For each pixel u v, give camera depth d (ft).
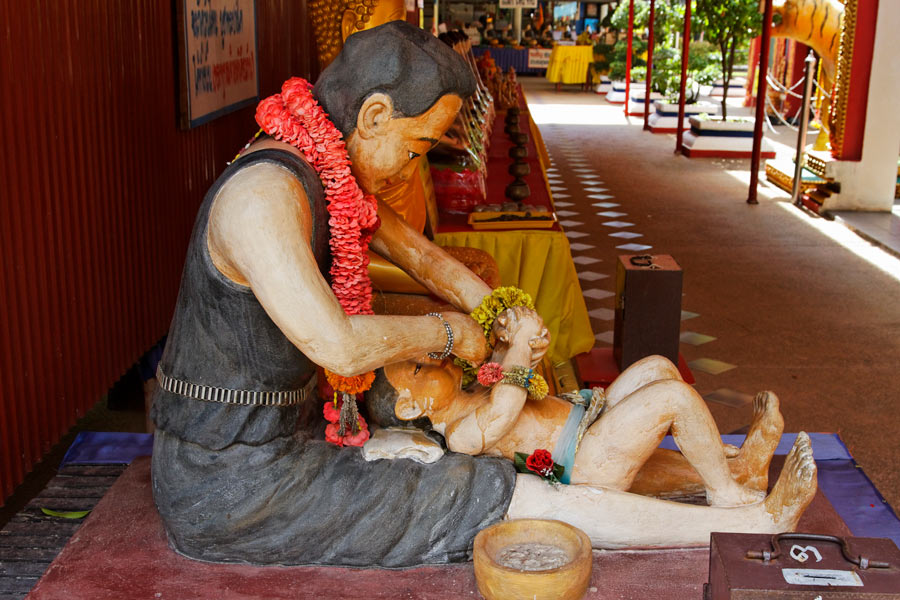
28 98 10.27
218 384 7.79
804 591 6.10
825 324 19.95
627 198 33.76
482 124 24.32
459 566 8.11
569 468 8.20
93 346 12.06
